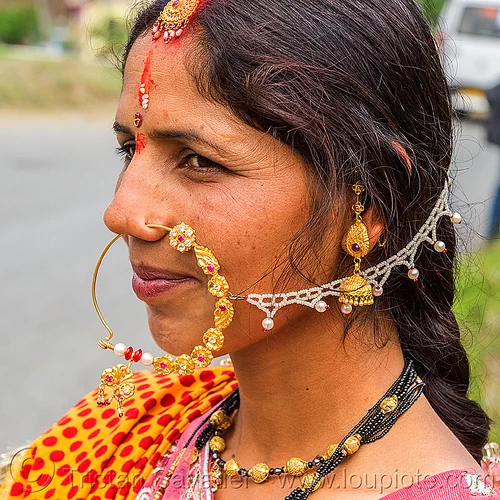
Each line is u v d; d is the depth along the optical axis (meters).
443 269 1.52
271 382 1.43
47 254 6.54
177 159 1.32
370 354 1.41
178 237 1.30
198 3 1.29
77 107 15.23
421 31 1.39
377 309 1.42
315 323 1.38
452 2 11.99
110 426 1.72
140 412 1.71
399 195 1.35
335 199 1.29
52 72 15.87
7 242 6.82
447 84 1.47
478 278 3.87
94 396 1.82
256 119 1.26
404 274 1.44
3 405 4.13
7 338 4.90
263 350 1.41
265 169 1.27
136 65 1.34
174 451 1.62
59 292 5.71
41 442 1.75
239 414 1.58
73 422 1.76
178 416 1.70
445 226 1.50
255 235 1.29
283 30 1.26
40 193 8.62
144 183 1.32
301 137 1.26
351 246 1.32
